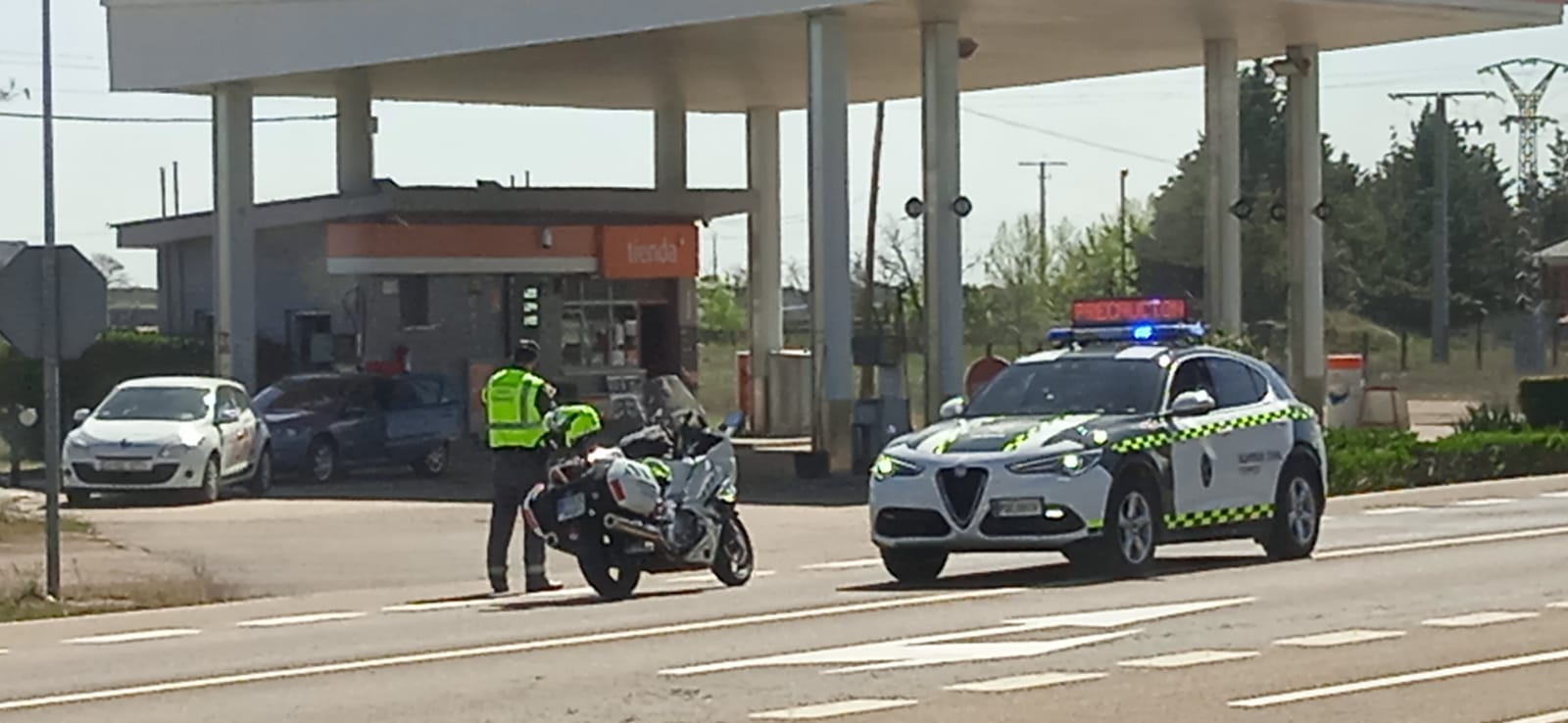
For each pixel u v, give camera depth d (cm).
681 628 1505
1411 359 8175
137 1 4447
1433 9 3647
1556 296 8362
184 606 1878
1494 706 1108
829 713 1106
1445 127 7850
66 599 1922
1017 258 9100
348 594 1966
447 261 4409
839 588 1800
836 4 3416
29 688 1275
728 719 1097
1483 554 2009
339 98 4659
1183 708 1105
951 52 3656
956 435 1780
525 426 1905
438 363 4453
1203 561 1983
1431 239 9662
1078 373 1883
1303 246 4122
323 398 3581
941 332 3659
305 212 4556
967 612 1560
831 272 3491
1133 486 1781
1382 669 1241
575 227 4528
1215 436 1886
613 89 4656
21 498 3275
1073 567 1919
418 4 4000
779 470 3712
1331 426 4291
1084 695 1155
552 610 1694
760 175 5009
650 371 4703
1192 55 4238
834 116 3478
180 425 3158
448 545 2486
